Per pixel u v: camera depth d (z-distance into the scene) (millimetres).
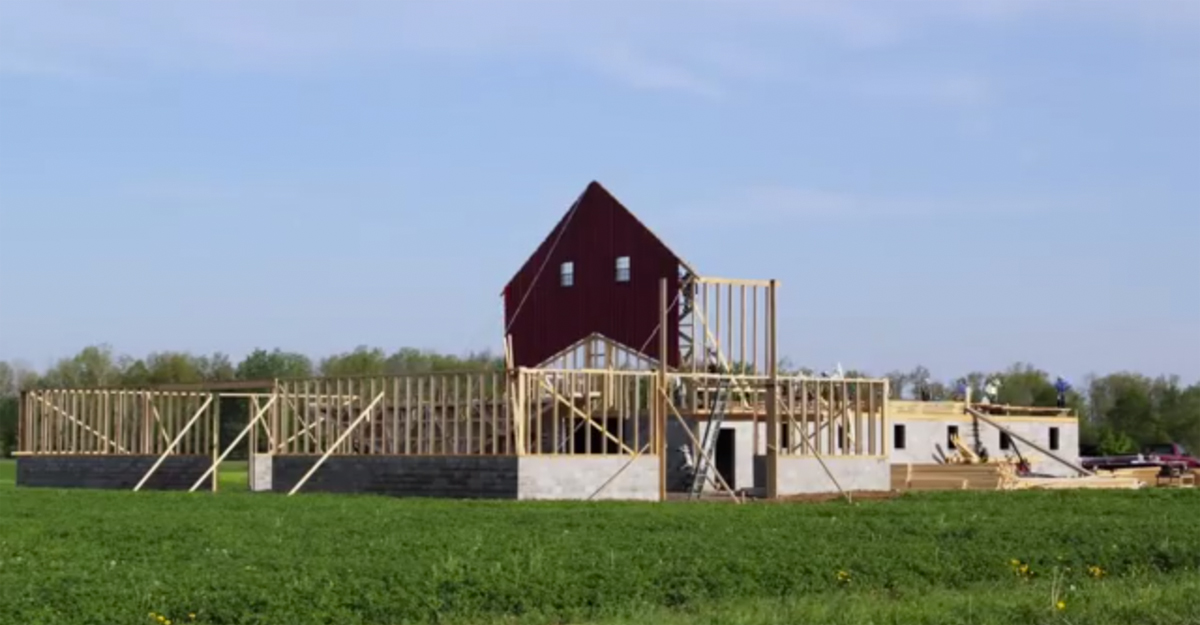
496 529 24250
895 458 50844
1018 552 20531
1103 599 15680
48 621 14477
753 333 41844
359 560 18844
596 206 48156
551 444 40031
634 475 38125
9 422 92312
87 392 49062
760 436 44875
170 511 28781
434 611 15531
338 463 41000
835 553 20078
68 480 49062
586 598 16297
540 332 49906
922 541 22047
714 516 27828
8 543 21453
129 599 15422
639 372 39188
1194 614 14695
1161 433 93125
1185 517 27781
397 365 101062
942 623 14266
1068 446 56875
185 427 45125
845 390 42281
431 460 38531
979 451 53281
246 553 20031
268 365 100062
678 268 45062
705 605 15992
